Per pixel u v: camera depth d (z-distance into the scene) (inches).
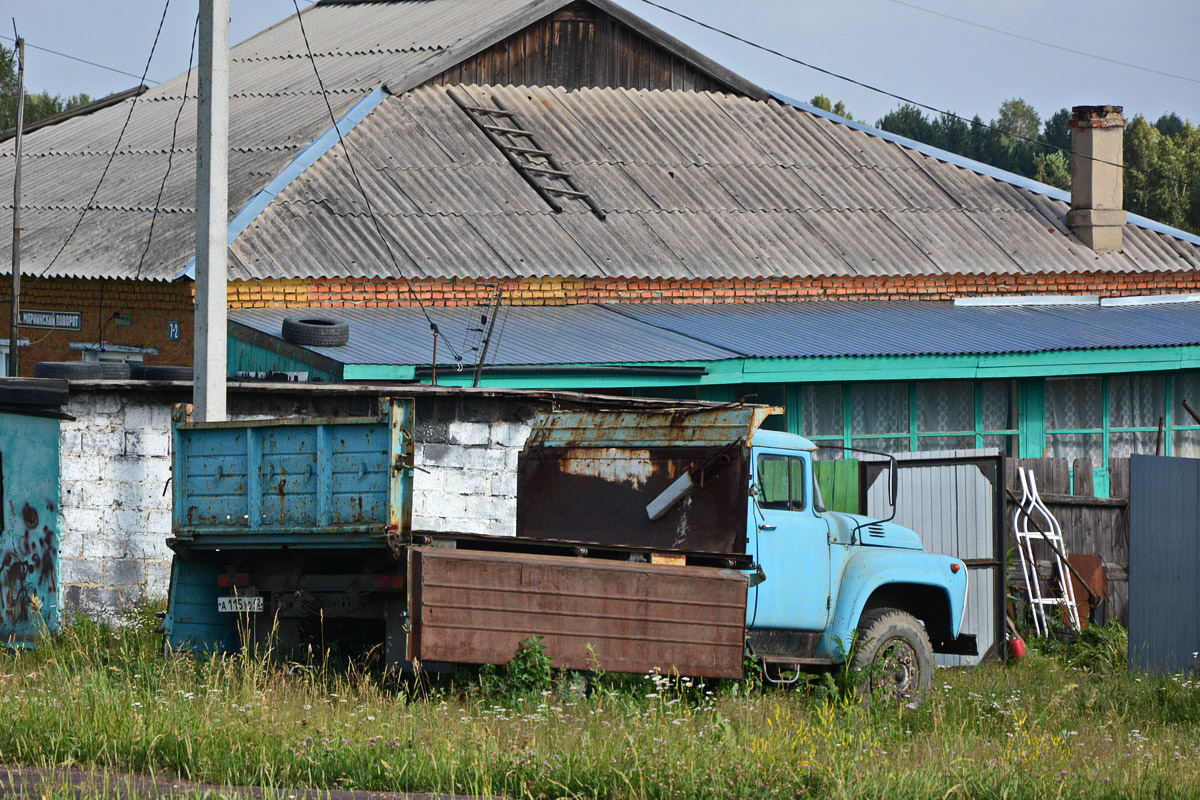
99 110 3548.2
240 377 1768.0
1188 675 1497.3
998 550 1633.9
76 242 2503.7
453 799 808.3
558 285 2455.7
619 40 3272.6
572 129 2965.1
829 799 847.7
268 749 906.1
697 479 1239.5
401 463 1098.7
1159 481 1563.7
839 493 1777.8
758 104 3299.7
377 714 1003.9
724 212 2780.5
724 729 978.7
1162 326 2591.0
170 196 2586.1
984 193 3097.9
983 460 1654.8
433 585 1076.5
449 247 2431.1
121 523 1477.6
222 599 1176.8
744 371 2064.5
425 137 2775.6
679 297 2554.1
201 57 1498.5
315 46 3565.5
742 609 1177.4
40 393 1434.5
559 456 1326.3
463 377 1873.8
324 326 1936.5
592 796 838.5
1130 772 970.7
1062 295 2871.6
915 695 1274.6
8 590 1448.1
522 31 3157.0
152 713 962.1
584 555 1146.7
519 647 1098.7
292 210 2421.3
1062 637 1670.8
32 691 1041.5
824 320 2453.2
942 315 2598.4
